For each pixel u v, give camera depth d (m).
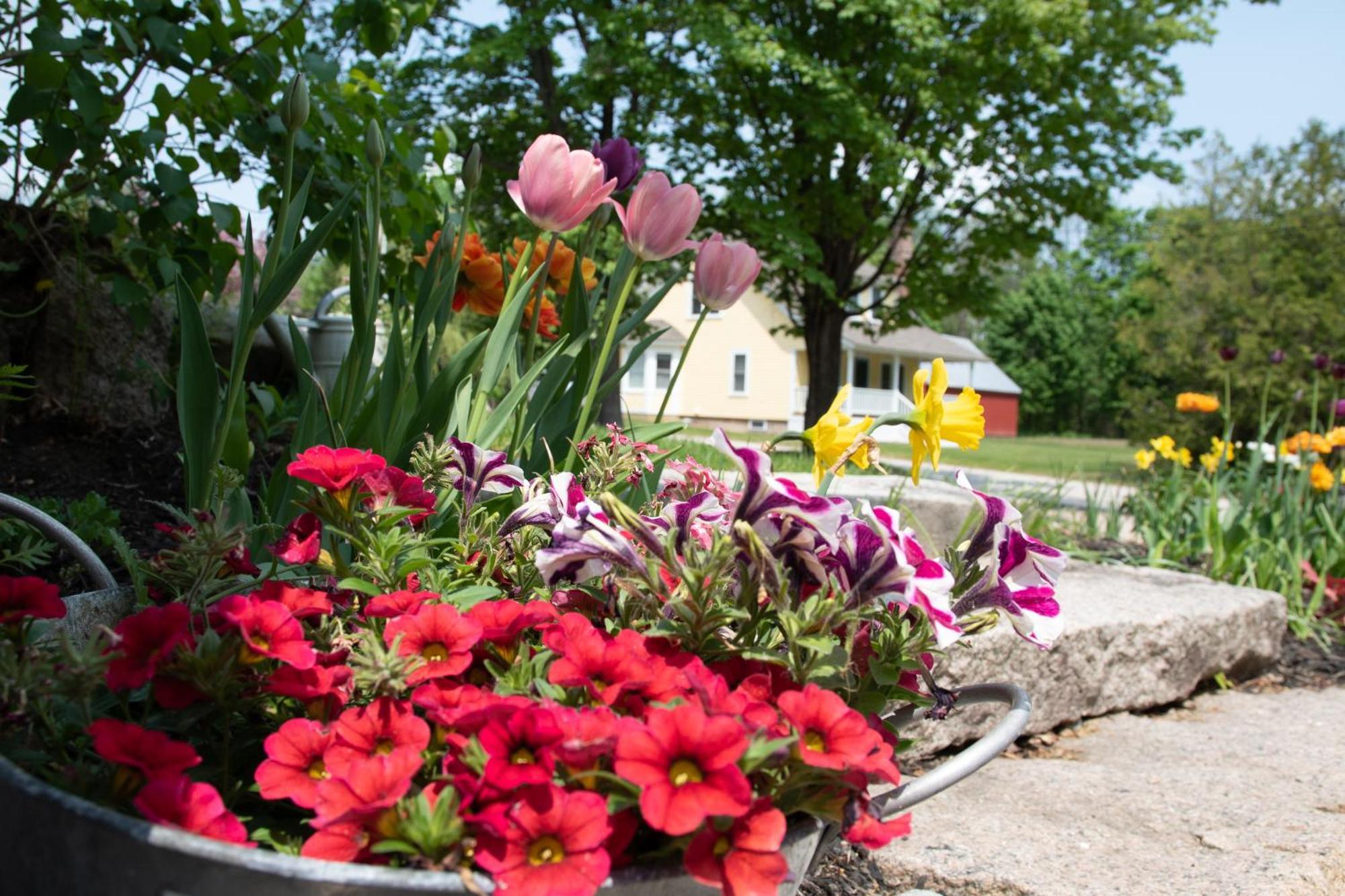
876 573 1.08
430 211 3.30
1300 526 5.28
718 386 34.28
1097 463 21.84
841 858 2.05
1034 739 2.99
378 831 0.85
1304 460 5.73
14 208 2.96
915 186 15.34
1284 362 18.62
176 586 1.13
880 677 1.13
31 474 2.93
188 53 2.66
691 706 0.88
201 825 0.84
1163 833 2.22
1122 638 3.27
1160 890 1.90
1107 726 3.20
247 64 2.87
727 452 1.07
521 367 2.04
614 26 13.25
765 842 0.86
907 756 2.62
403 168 3.23
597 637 1.03
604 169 1.67
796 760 0.95
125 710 1.03
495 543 1.34
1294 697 3.85
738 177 14.70
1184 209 23.67
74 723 1.02
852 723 0.95
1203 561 5.62
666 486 1.62
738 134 15.29
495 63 14.84
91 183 2.78
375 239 1.78
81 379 3.32
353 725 0.95
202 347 1.58
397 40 3.26
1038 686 2.96
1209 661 3.67
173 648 0.96
